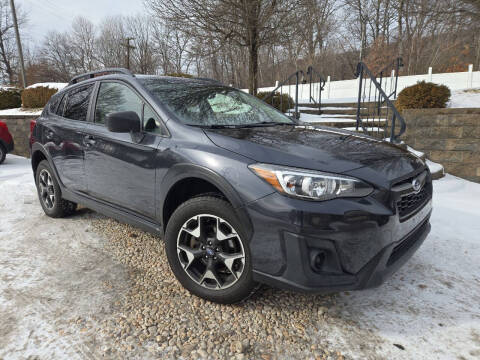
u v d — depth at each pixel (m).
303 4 9.00
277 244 1.70
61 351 1.68
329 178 1.66
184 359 1.64
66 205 3.59
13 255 2.78
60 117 3.44
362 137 2.51
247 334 1.82
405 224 1.89
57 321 1.91
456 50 24.03
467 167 5.86
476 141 5.71
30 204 4.26
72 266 2.59
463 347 1.72
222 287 2.00
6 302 2.10
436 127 5.95
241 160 1.84
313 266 1.67
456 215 3.69
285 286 1.72
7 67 45.81
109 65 47.75
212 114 2.54
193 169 1.98
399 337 1.80
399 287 2.30
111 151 2.60
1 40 44.59
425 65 26.25
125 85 2.71
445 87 7.05
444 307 2.07
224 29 9.15
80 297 2.16
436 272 2.50
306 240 1.63
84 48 50.91
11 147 8.06
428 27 23.52
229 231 1.95
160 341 1.76
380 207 1.71
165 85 2.69
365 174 1.75
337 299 2.16
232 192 1.80
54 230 3.34
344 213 1.62
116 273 2.48
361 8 28.28
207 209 1.95
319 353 1.68
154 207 2.32
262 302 2.12
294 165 1.74
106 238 3.14
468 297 2.18
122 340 1.76
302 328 1.87
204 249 2.04
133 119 2.25
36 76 46.62
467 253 2.80
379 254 1.72
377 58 26.16
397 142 5.37
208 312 2.01
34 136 3.75
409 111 6.08
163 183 2.18
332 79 32.03
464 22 12.26
